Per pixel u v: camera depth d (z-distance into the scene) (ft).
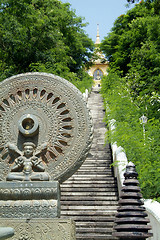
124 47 123.54
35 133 22.18
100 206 35.94
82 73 137.28
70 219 19.58
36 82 23.03
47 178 21.42
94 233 31.78
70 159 22.03
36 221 19.62
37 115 22.58
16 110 22.79
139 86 66.39
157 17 68.08
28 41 78.95
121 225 19.40
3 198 20.75
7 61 78.79
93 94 108.68
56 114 22.48
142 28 111.24
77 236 30.94
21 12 73.46
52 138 22.24
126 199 20.62
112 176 43.09
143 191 33.73
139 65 70.79
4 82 23.16
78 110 22.45
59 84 22.85
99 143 57.93
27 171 21.42
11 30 74.13
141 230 19.29
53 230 19.43
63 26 123.03
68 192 39.27
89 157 50.47
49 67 79.92
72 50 130.72
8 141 22.44
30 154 21.79
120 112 54.39
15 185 20.76
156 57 64.08
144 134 40.91
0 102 22.95
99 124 70.03
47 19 80.43
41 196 20.56
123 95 62.85
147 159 34.50
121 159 38.52
